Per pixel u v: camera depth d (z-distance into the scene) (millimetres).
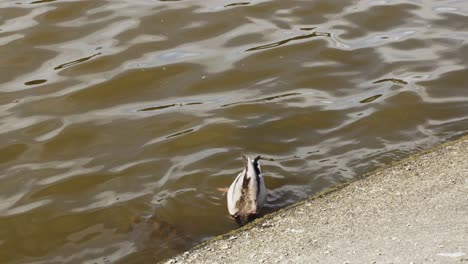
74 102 11039
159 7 13719
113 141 10102
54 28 13031
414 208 7641
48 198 9039
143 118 10586
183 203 8836
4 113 10758
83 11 13609
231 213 8508
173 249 8047
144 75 11656
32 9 13680
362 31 12844
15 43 12570
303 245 7230
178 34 12836
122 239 8281
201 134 10172
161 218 8602
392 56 12008
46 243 8312
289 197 8836
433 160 8680
